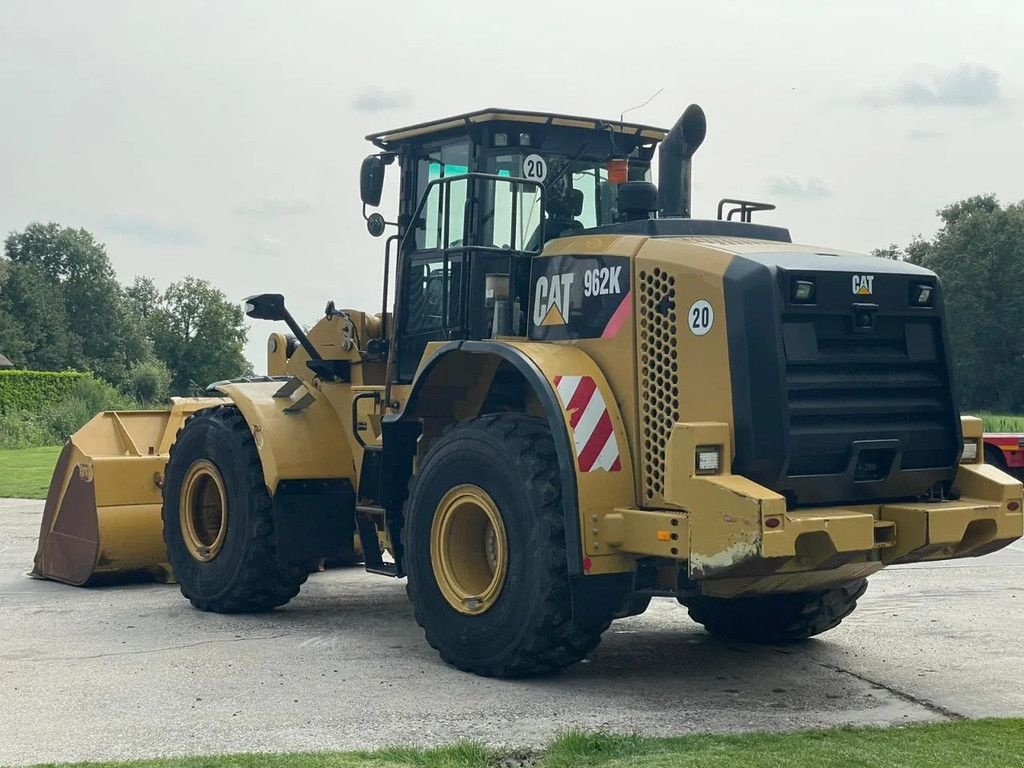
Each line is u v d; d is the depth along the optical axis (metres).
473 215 7.14
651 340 5.98
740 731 5.26
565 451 5.91
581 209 7.44
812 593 7.07
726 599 7.34
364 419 7.91
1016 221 67.00
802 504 5.74
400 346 7.63
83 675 6.33
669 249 5.99
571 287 6.47
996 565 10.76
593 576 5.91
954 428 6.13
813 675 6.48
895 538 5.82
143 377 78.62
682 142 6.88
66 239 97.25
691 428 5.52
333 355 8.27
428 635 6.62
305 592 9.34
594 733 5.09
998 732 5.17
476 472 6.35
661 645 7.33
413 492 6.75
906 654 7.02
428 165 7.73
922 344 6.08
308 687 6.06
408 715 5.51
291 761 4.64
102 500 9.38
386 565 7.49
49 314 91.81
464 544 6.60
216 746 4.98
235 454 8.21
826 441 5.69
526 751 4.91
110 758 4.81
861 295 5.83
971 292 66.69
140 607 8.61
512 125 7.26
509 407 7.03
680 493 5.55
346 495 8.17
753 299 5.61
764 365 5.57
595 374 6.14
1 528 13.53
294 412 8.16
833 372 5.78
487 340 6.62
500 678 6.29
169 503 8.77
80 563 9.51
